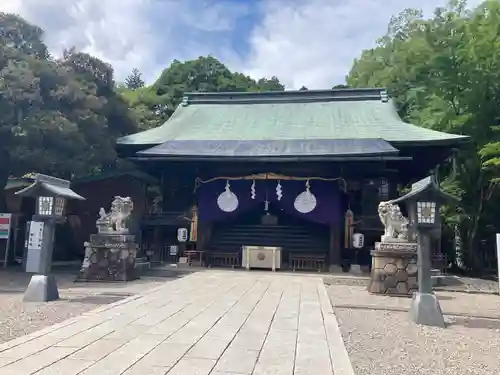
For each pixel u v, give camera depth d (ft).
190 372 15.19
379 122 65.31
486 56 66.59
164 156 56.08
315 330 22.22
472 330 26.03
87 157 59.57
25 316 25.59
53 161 52.47
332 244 55.26
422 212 28.45
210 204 58.95
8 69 49.37
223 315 25.46
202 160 55.77
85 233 67.31
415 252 39.50
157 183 70.64
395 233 41.32
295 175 57.26
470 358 19.89
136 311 25.93
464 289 44.32
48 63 56.08
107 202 68.85
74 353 17.02
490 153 58.03
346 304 33.42
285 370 15.85
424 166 63.41
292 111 73.92
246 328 22.29
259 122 70.79
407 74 87.04
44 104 53.72
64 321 22.86
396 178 60.90
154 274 49.52
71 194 33.73
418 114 80.43
